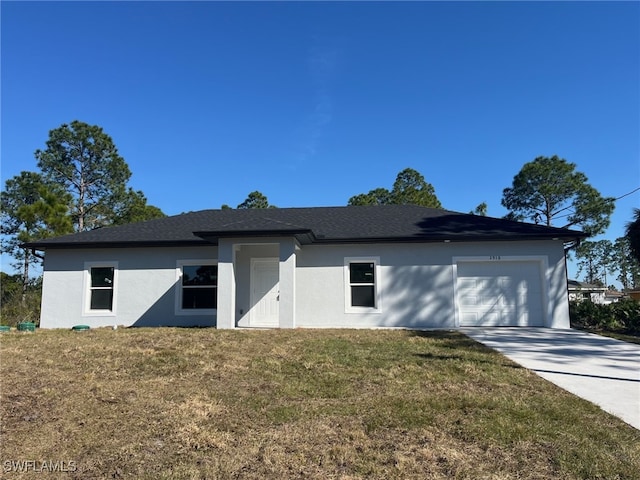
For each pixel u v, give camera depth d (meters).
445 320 14.41
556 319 13.98
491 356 8.45
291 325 13.43
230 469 3.74
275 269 15.38
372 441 4.29
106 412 5.13
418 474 3.62
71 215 31.17
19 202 29.84
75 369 7.27
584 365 7.75
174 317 15.34
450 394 5.80
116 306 15.54
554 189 35.44
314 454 4.00
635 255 18.45
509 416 4.91
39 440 4.35
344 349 9.15
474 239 14.30
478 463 3.82
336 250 15.12
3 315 19.81
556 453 4.00
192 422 4.79
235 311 15.11
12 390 6.00
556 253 14.23
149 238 15.64
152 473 3.67
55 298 15.75
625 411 5.17
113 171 32.66
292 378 6.68
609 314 14.82
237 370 7.18
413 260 14.81
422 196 36.50
